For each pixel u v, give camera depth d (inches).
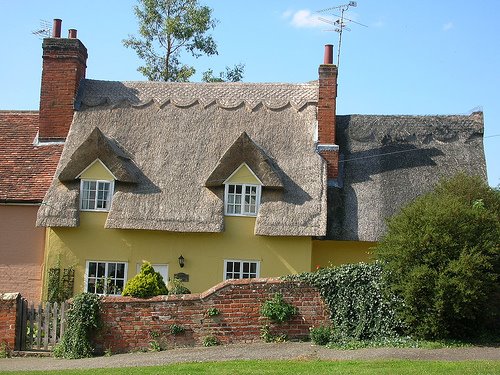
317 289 734.5
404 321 708.0
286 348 684.1
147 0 1718.8
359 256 1037.2
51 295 994.1
